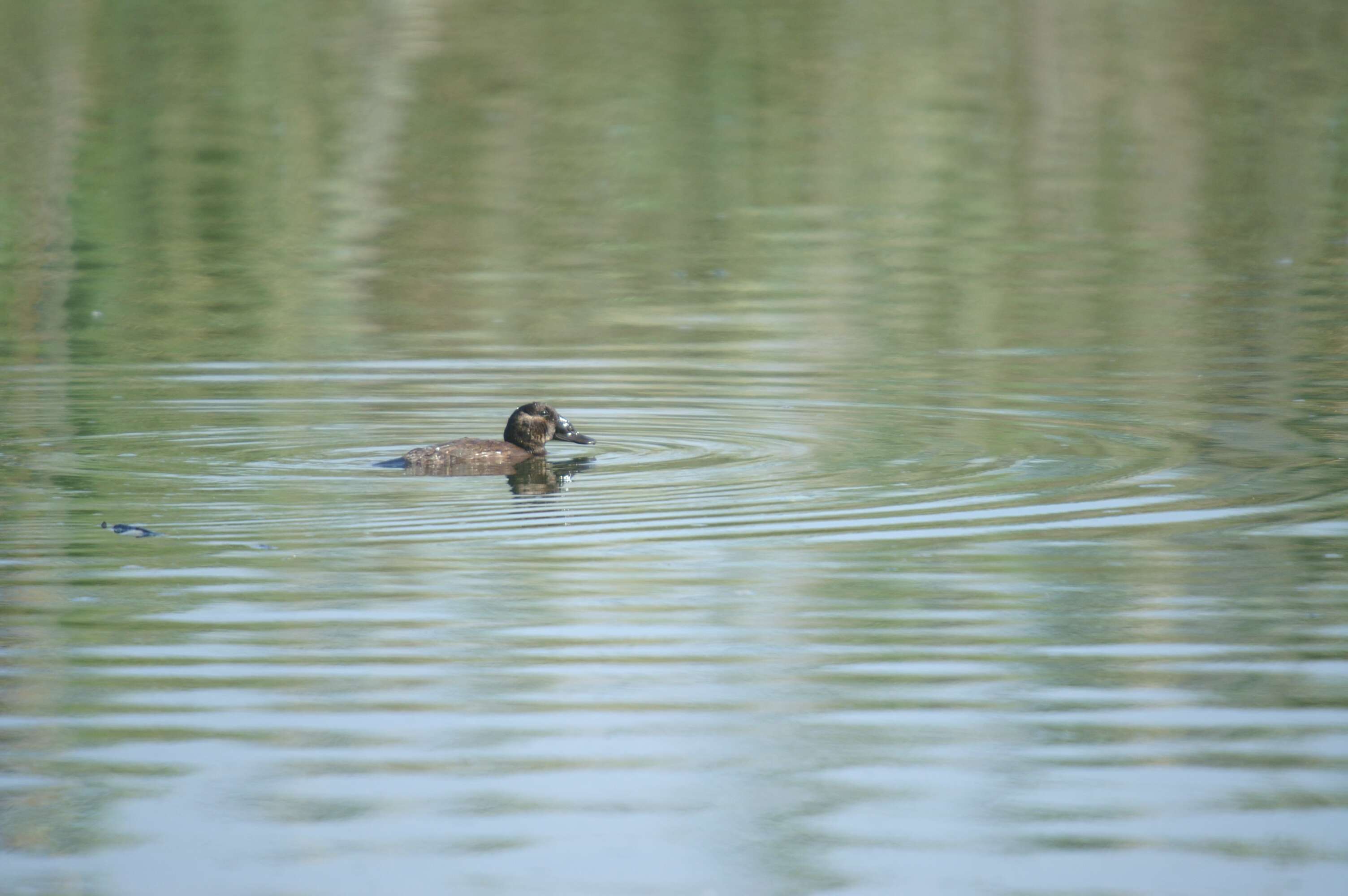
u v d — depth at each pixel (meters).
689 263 40.47
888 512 20.44
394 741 13.80
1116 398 27.09
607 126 54.78
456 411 27.08
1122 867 11.67
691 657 15.61
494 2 69.25
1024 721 14.12
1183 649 15.70
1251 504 20.55
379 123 54.75
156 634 16.23
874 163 51.19
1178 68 61.19
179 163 50.22
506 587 17.66
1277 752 13.45
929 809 12.54
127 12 66.12
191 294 37.38
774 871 11.70
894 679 15.07
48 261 40.53
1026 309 35.19
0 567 18.28
